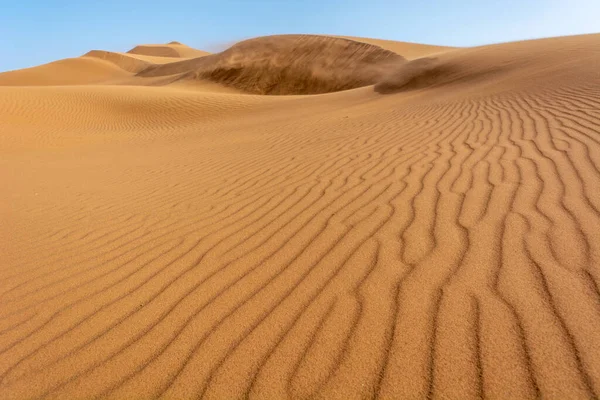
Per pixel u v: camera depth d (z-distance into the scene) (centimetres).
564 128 494
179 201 427
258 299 223
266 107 1758
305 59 4162
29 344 204
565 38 1856
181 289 242
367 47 4050
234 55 4459
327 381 163
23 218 410
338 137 720
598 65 904
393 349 174
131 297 238
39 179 618
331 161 523
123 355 190
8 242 344
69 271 280
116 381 175
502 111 702
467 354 166
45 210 434
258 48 4466
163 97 1880
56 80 6353
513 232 256
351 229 296
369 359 171
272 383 165
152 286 249
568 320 175
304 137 793
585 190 301
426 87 1658
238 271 256
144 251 301
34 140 1197
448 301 199
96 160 804
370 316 197
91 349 196
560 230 249
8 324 223
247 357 180
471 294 202
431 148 512
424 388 154
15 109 1556
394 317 194
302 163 538
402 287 216
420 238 267
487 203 306
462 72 1631
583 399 141
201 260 276
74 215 408
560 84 823
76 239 339
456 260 234
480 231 264
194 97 1912
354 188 391
